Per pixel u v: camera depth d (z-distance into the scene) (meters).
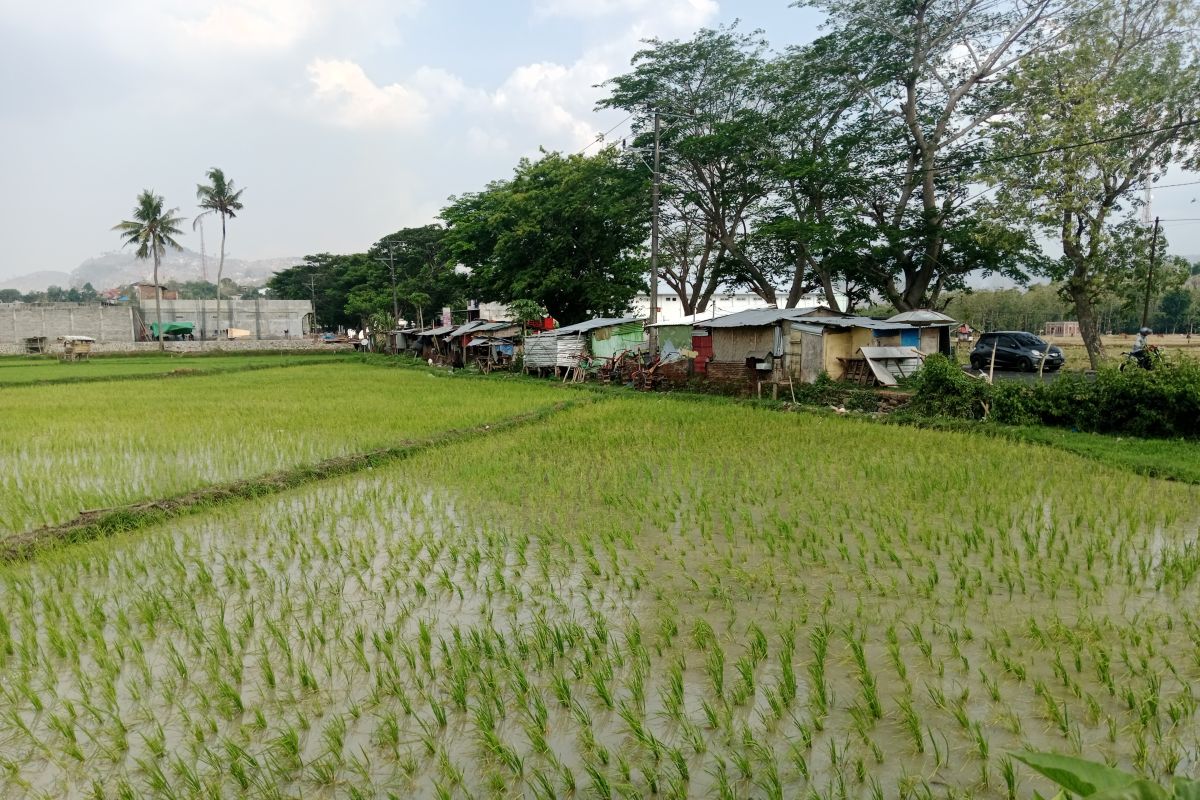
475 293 52.25
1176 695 4.79
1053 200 23.28
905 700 4.77
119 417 19.45
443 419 18.66
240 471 12.43
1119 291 24.84
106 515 9.47
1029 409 16.06
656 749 4.38
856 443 14.03
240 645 6.03
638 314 57.28
